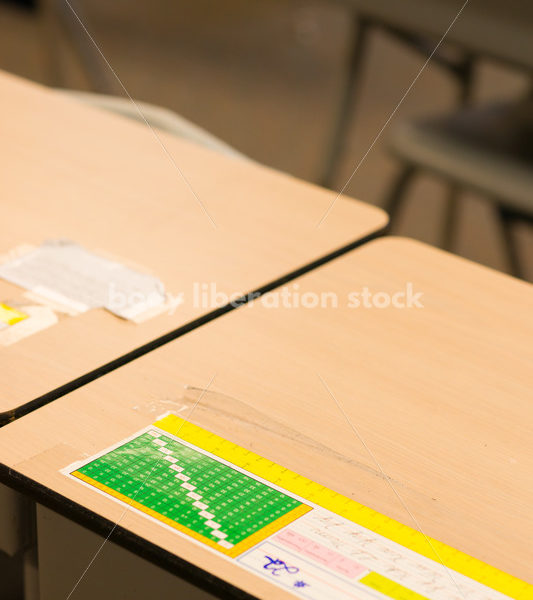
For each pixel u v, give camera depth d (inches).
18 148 52.1
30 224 44.9
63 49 136.6
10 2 157.9
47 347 36.3
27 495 30.0
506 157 78.7
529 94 87.9
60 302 39.2
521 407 34.8
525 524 29.2
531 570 27.5
